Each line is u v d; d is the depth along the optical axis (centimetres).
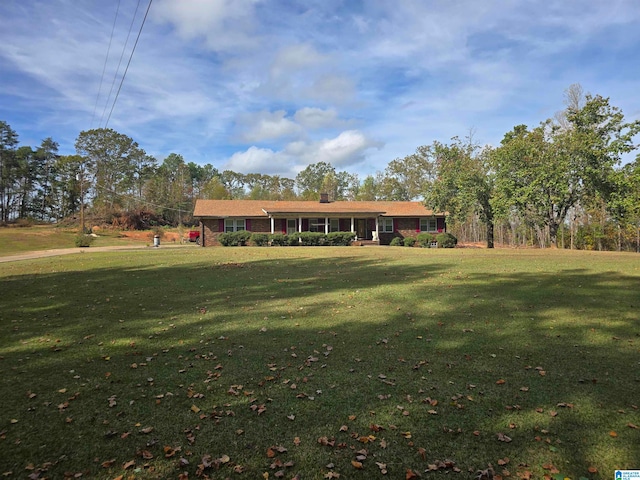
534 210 2742
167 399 379
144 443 304
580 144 2320
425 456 284
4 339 568
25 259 1852
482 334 575
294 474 266
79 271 1306
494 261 1495
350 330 607
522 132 2664
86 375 438
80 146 6950
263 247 2570
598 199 2558
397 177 5725
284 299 837
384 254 1906
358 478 262
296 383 414
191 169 9256
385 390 395
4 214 6669
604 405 356
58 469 272
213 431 321
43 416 345
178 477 264
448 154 2920
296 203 3472
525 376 425
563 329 592
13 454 288
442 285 972
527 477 259
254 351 516
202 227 3075
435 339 556
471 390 393
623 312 680
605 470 265
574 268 1257
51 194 7019
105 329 619
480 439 306
